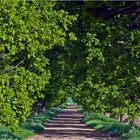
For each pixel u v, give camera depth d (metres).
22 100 15.05
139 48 22.80
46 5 15.88
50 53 36.25
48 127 45.19
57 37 15.72
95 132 39.00
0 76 14.62
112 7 16.09
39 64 16.19
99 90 25.33
